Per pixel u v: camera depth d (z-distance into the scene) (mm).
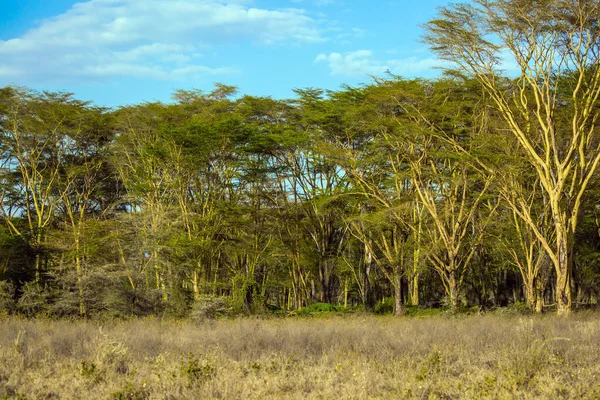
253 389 8008
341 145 35594
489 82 27672
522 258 34406
